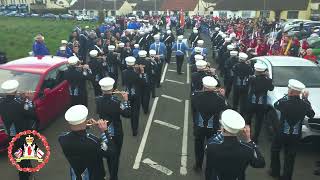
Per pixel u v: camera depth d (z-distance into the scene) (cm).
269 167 724
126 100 611
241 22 3084
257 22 3262
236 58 1132
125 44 1437
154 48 1405
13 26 4622
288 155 635
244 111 935
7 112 579
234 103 1023
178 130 919
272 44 1789
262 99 791
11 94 582
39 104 830
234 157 401
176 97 1225
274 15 4938
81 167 428
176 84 1419
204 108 613
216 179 419
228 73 1146
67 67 961
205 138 689
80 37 1681
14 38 3097
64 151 425
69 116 414
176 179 675
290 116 607
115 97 604
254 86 790
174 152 789
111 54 1195
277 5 4900
